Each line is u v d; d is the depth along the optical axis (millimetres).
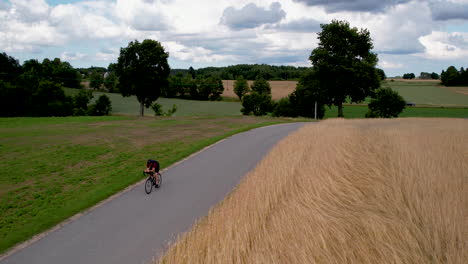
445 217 6652
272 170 11492
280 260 5719
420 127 25094
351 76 57344
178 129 36625
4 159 20641
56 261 8656
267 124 42688
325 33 60719
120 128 37094
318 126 24703
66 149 23812
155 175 14500
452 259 5395
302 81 64312
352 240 6188
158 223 10812
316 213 7383
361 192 9234
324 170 11164
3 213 12250
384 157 12898
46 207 12688
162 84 62656
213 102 126812
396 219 6863
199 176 16500
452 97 118625
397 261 5422
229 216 7523
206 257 6000
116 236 9969
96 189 14719
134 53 59781
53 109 79312
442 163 11328
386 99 75438
